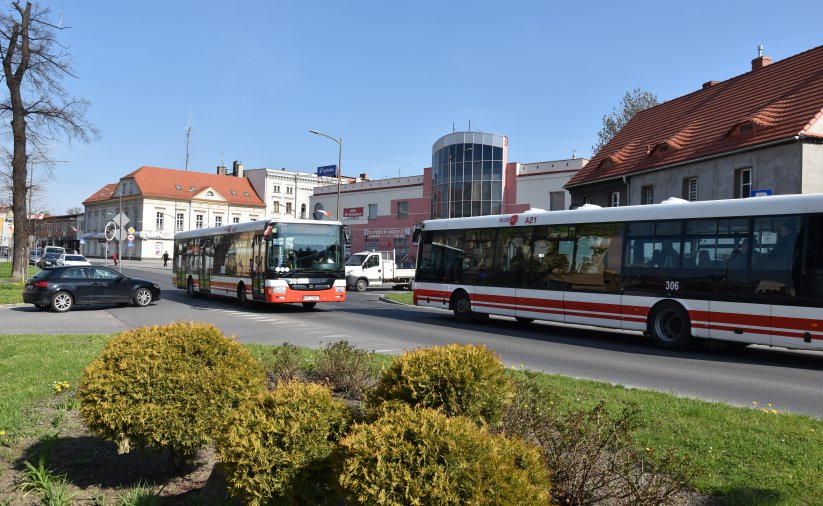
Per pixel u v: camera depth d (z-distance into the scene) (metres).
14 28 30.09
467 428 3.02
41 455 5.15
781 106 22.30
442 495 2.78
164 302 24.83
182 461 4.96
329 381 7.94
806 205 11.61
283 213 97.56
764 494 4.44
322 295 20.80
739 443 5.59
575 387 8.06
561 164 50.41
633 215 14.20
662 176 26.69
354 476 2.95
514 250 16.78
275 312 21.03
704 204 13.06
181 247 29.89
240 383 4.61
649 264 13.77
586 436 4.24
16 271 32.31
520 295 16.42
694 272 13.01
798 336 11.48
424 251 19.75
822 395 8.70
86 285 21.30
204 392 4.49
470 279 17.98
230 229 23.91
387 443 2.95
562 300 15.38
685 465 4.31
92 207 99.69
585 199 33.25
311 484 3.51
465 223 18.42
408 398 3.85
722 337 12.50
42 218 77.25
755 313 12.05
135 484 4.68
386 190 63.53
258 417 3.60
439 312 22.19
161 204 86.94
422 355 3.99
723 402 7.68
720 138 24.03
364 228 65.44
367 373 8.11
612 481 4.15
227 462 3.56
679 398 7.58
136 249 86.38
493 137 53.25
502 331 16.47
